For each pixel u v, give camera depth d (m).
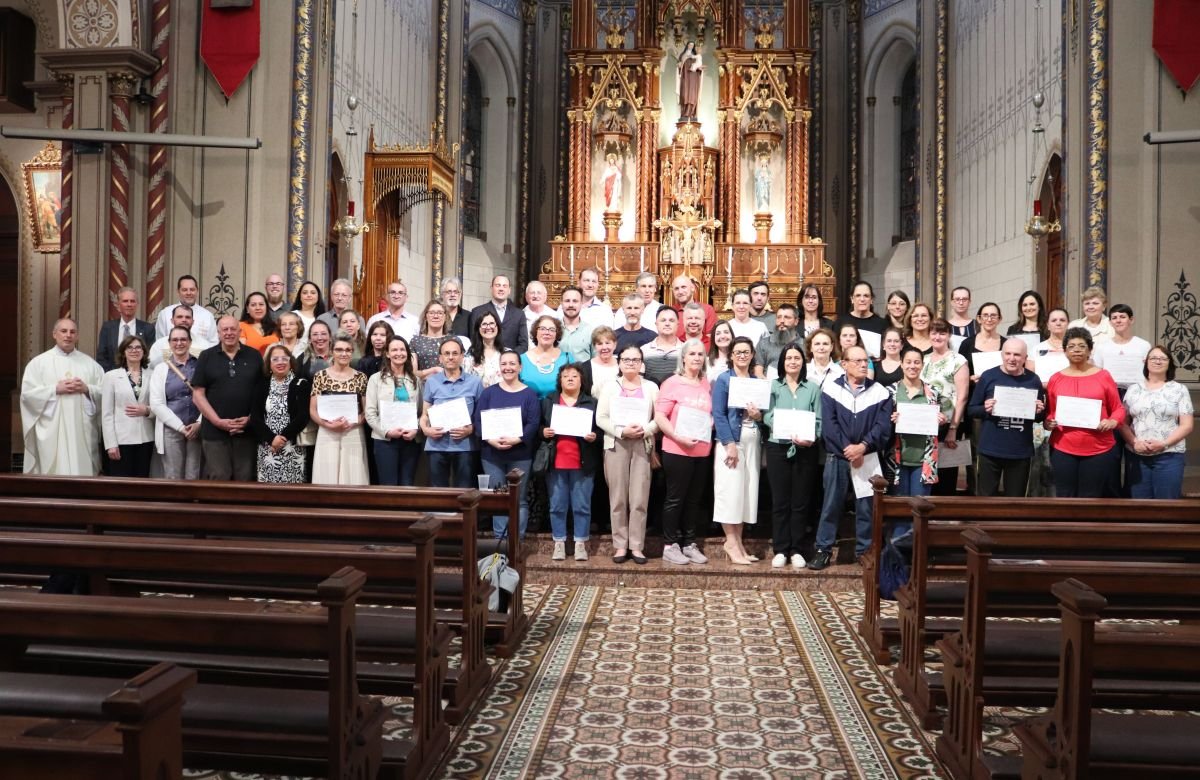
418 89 15.34
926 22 15.97
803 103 18.39
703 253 17.48
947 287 15.46
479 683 4.98
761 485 9.20
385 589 5.23
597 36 19.56
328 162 10.56
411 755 3.79
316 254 10.34
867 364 7.48
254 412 7.31
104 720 2.93
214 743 3.30
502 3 18.86
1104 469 7.08
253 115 9.95
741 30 18.64
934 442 7.34
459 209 16.89
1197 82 9.36
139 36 9.70
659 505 8.72
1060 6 11.23
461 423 7.38
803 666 5.53
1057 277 11.66
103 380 7.80
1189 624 5.85
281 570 3.86
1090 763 3.01
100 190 9.64
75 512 4.89
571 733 4.44
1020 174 12.52
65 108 9.87
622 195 18.86
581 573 7.55
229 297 9.95
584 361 8.16
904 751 4.31
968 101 14.65
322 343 7.77
